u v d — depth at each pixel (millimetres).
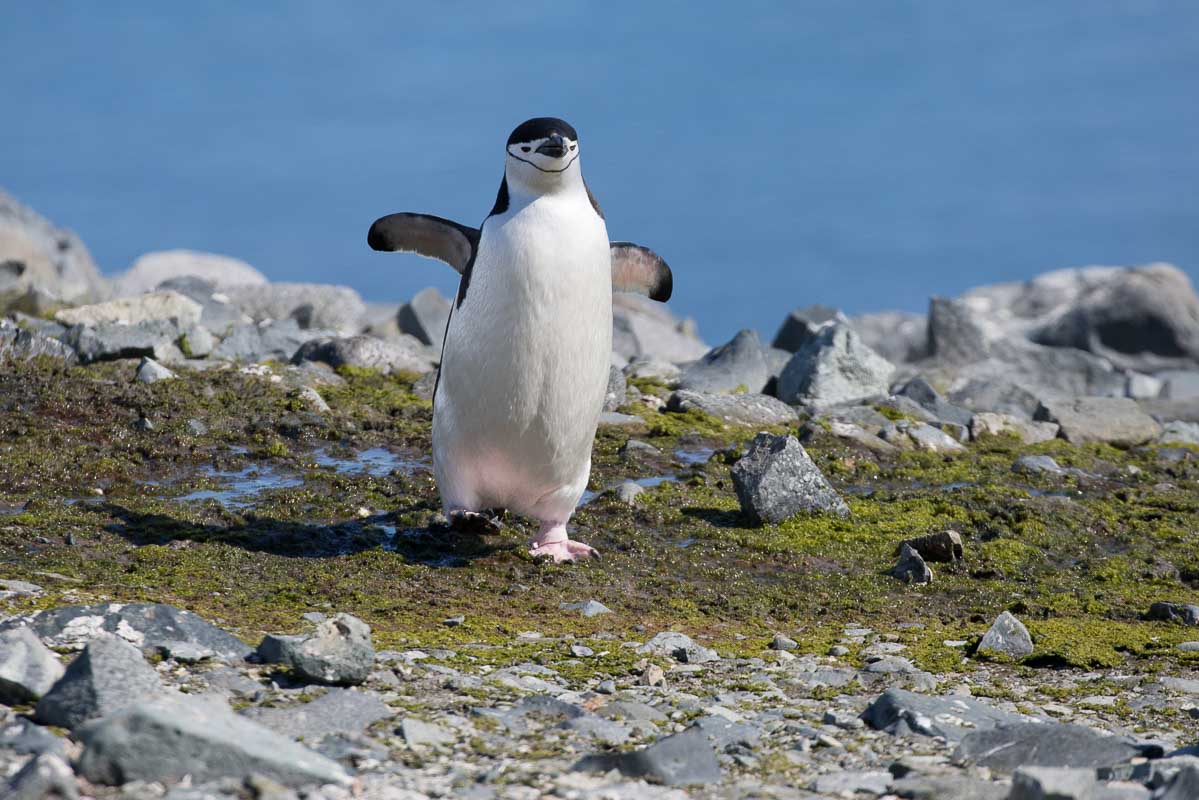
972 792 11227
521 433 20672
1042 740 12516
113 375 31203
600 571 21375
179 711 10859
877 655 17422
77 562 19234
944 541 22859
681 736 12055
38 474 24062
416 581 20109
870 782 11758
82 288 62188
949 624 19719
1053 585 21984
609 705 13781
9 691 12180
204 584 18594
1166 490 29297
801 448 25297
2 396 28234
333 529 22453
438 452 21531
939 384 49125
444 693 13961
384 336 52688
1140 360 71312
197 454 26125
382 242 21797
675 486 26875
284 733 12055
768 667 16625
